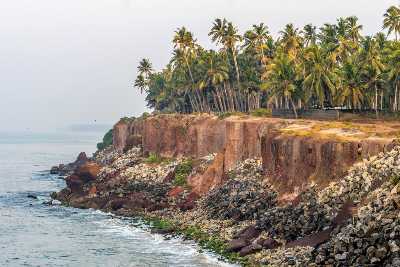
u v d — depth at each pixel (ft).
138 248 244.83
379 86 362.74
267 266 190.60
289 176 253.24
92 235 277.85
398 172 193.36
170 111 586.45
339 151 227.20
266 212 236.43
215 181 321.52
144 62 626.23
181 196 329.31
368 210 181.47
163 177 368.07
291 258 188.96
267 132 301.02
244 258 206.49
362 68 360.28
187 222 278.87
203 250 229.66
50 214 342.64
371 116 353.72
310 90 362.12
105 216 329.93
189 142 404.16
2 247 258.37
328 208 207.31
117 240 264.11
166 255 227.81
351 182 210.38
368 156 219.20
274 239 213.05
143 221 303.89
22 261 234.17
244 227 243.60
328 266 171.53
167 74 608.19
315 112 366.22
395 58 340.39
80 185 411.54
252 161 307.78
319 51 366.43
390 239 158.61
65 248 254.27
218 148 374.02
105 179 412.98
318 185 229.25
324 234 196.75
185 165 367.86
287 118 377.71
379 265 156.46
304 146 246.27
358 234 171.63
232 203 271.69
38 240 272.31
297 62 420.77
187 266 208.95
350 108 391.86
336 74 370.12
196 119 410.52
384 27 407.23
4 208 366.84
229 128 331.57
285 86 380.17
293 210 221.46
